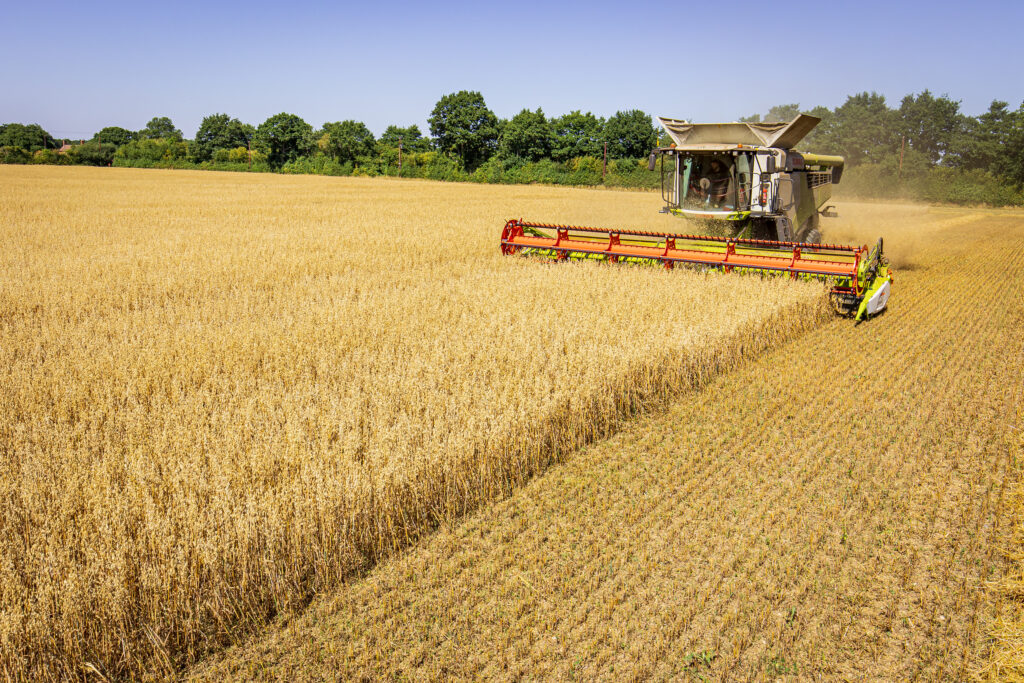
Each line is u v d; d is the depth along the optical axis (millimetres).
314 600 4672
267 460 5297
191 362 7879
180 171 92000
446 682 3939
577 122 91438
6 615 3789
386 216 28000
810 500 5844
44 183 52312
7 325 9883
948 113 88188
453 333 9141
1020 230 28703
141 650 4082
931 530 5406
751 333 9617
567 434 6844
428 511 5562
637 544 5230
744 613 4484
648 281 12289
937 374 8883
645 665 4039
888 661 4105
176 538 4438
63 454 5484
